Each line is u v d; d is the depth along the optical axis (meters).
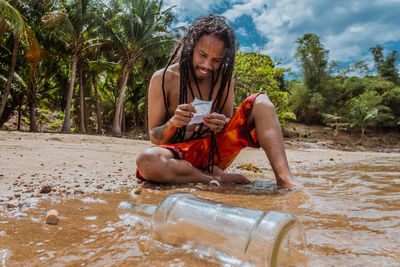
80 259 0.81
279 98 16.67
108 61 24.09
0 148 4.26
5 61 19.36
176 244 0.88
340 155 10.08
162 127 2.43
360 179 2.77
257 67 16.08
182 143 2.41
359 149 29.64
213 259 0.79
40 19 18.28
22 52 19.33
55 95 27.61
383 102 43.97
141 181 2.28
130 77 26.05
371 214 1.32
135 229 1.07
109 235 1.01
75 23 18.33
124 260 0.80
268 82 16.50
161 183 2.22
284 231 0.69
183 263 0.77
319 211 1.38
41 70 22.03
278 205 1.52
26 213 1.31
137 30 19.97
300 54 43.84
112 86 31.00
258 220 0.74
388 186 2.27
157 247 0.89
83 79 24.34
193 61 2.26
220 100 2.58
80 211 1.35
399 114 43.94
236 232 0.75
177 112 2.14
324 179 2.78
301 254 0.75
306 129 39.75
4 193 1.67
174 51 2.59
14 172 2.39
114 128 21.23
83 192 1.81
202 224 0.83
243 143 2.42
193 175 2.29
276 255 0.67
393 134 40.31
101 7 20.80
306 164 5.33
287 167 2.27
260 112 2.31
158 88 2.51
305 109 42.19
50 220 1.15
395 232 1.05
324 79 42.72
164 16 22.19
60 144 5.96
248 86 15.98
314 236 1.00
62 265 0.77
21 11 17.48
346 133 39.75
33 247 0.90
